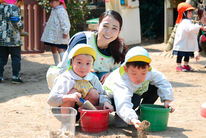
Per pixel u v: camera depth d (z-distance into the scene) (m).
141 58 3.19
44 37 7.50
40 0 10.32
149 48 11.23
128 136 3.28
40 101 4.85
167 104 3.56
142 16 14.44
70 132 2.99
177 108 4.50
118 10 10.75
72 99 3.23
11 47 6.19
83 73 3.37
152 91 3.74
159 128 3.48
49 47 11.00
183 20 7.54
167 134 3.38
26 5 10.19
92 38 3.88
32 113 4.18
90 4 12.56
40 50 10.50
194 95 5.30
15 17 6.05
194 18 8.86
